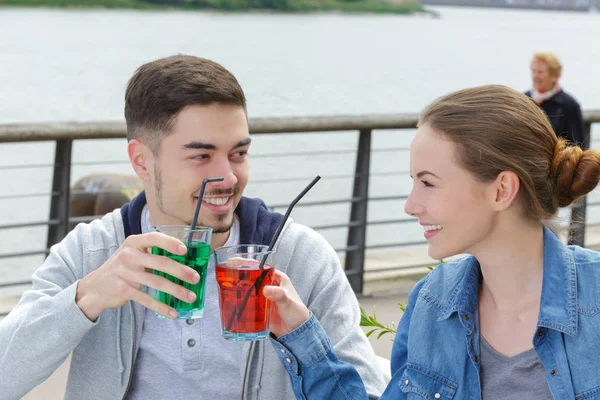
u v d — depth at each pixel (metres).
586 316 1.45
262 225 1.89
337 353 1.80
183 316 1.59
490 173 1.45
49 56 24.33
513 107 1.46
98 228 1.91
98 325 1.82
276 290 1.58
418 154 1.49
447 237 1.50
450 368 1.56
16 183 8.24
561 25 56.16
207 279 1.83
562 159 1.48
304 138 10.82
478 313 1.56
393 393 1.63
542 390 1.46
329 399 1.69
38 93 16.16
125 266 1.57
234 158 1.77
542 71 5.18
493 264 1.51
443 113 1.47
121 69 21.77
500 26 52.50
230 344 1.81
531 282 1.50
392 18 52.03
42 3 41.44
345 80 21.77
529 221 1.49
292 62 26.42
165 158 1.75
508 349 1.51
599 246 5.00
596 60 31.06
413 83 22.00
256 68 23.22
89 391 1.84
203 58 1.78
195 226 1.59
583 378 1.43
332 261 1.92
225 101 1.73
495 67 28.94
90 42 29.56
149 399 1.82
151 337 1.82
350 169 9.43
